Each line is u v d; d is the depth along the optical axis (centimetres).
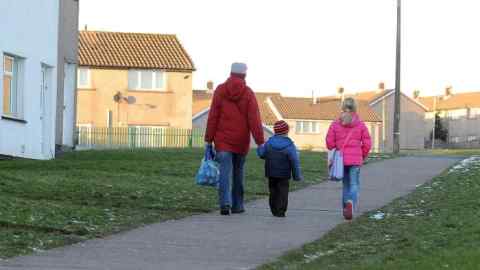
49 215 1280
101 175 1967
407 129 10488
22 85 2556
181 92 5912
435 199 1664
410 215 1438
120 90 5838
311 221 1367
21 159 2400
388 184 2022
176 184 1850
